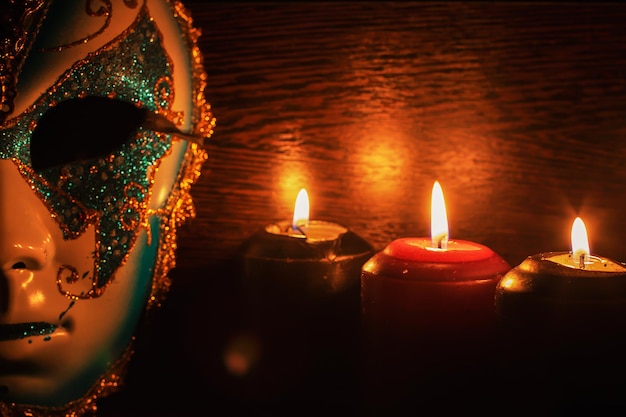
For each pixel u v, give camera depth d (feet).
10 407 1.55
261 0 1.87
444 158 1.85
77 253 1.56
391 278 1.56
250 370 1.73
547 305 1.44
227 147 1.89
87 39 1.54
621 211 1.81
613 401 1.44
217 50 1.88
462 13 1.83
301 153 1.87
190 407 1.70
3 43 1.51
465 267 1.56
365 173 1.86
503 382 1.51
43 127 1.52
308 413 1.67
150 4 1.60
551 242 1.83
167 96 1.60
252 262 1.68
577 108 1.82
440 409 1.55
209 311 1.89
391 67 1.85
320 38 1.86
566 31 1.81
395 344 1.56
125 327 1.62
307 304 1.66
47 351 1.55
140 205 1.59
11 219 1.50
